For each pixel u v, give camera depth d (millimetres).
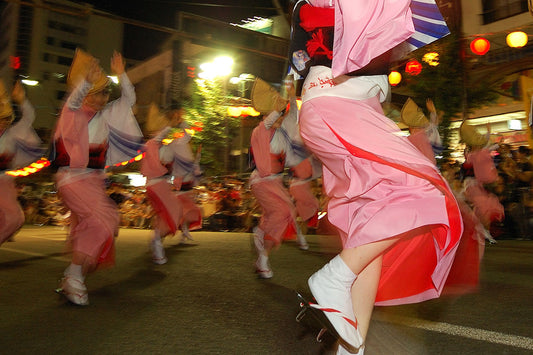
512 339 2625
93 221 3689
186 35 12805
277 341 2641
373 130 2012
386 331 2781
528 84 11906
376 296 2172
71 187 3711
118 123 4258
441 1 10688
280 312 3299
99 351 2473
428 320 3037
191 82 18688
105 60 59000
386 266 2137
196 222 7695
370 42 1992
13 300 3676
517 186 9172
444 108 11500
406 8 2006
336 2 2072
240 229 11508
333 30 2156
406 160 1932
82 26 64375
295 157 5219
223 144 17547
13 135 5004
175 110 6379
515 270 5004
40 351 2473
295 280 4496
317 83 2164
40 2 10867
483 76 11680
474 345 2521
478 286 4141
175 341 2643
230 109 15297
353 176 2004
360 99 2117
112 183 14484
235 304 3531
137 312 3299
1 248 7223
